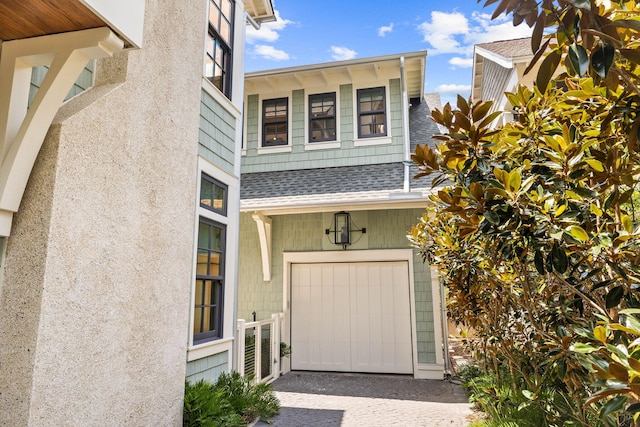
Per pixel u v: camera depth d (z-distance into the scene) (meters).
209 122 4.96
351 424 4.71
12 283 2.29
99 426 2.66
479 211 2.10
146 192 3.28
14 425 2.17
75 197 2.50
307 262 8.09
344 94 8.75
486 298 4.08
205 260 4.88
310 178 8.29
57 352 2.35
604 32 1.15
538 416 3.45
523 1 1.15
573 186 2.07
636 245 1.85
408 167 7.72
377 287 7.82
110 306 2.81
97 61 3.14
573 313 2.34
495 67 8.40
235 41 5.79
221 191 5.29
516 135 2.50
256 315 8.09
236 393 4.64
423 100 10.07
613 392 1.29
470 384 5.26
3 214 2.26
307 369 7.86
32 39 2.26
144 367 3.17
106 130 2.82
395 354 7.56
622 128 1.73
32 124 2.20
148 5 3.44
